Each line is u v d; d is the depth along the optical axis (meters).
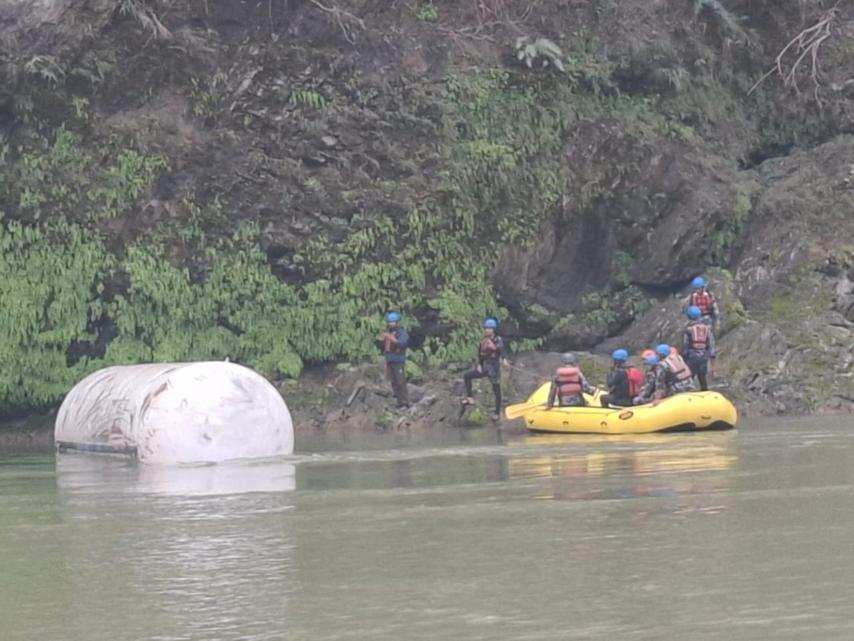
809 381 102.81
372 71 106.12
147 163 98.19
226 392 70.44
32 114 96.19
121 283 97.12
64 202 96.00
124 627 31.45
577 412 85.00
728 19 126.19
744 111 128.62
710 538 40.53
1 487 60.34
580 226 111.31
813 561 36.69
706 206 113.75
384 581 35.66
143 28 99.31
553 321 109.25
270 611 32.53
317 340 101.00
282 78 103.25
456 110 107.69
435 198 104.38
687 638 29.06
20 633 31.25
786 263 113.38
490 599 33.19
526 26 116.88
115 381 78.44
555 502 49.25
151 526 46.22
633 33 118.81
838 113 130.00
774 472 57.00
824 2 133.00
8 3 96.12
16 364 94.56
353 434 90.56
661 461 63.31
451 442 80.00
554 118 110.94
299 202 101.88
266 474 62.44
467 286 105.31
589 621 30.73
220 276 99.31
